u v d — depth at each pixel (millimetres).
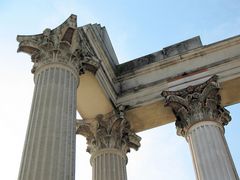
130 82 27531
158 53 28562
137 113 26109
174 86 25828
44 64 20969
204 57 26703
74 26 22078
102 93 25094
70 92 20031
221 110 24250
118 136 25547
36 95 19625
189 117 23812
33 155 16766
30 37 22328
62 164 16703
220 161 21141
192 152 22656
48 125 17938
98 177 23719
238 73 24875
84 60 22922
